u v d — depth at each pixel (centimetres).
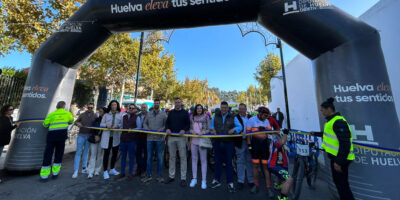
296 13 314
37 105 410
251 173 367
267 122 349
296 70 800
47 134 384
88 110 443
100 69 1377
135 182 376
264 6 346
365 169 253
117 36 1333
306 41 323
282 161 299
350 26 285
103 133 403
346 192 218
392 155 245
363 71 269
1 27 675
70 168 463
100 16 415
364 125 260
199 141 373
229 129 356
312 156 356
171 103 2825
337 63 289
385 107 258
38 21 741
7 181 358
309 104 685
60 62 439
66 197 299
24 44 765
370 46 275
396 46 368
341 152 212
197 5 373
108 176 398
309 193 328
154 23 412
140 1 392
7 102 693
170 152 382
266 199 309
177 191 337
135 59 1431
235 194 328
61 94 443
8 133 374
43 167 364
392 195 237
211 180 411
